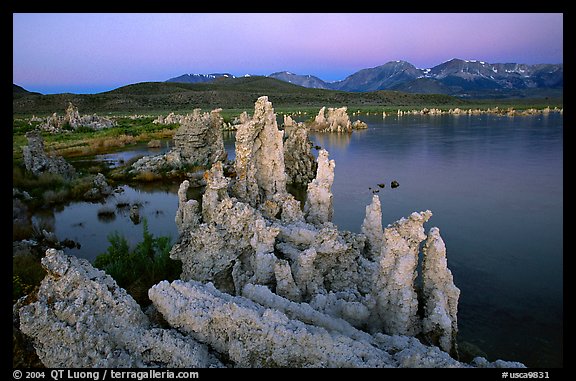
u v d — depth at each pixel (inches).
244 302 444.5
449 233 1092.5
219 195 754.2
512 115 4862.2
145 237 856.9
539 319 672.4
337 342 398.9
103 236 1142.3
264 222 630.5
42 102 6914.4
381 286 505.7
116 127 3609.7
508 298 745.0
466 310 706.2
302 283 588.7
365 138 3129.9
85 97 7470.5
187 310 426.0
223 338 420.2
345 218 1220.5
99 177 1627.7
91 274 434.0
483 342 613.3
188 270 669.9
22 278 689.6
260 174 930.1
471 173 1808.6
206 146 1973.4
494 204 1344.7
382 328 503.5
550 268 867.4
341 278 639.1
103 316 410.9
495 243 1015.0
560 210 1269.7
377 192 1528.1
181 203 814.5
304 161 1712.6
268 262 587.5
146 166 1886.1
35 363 405.1
